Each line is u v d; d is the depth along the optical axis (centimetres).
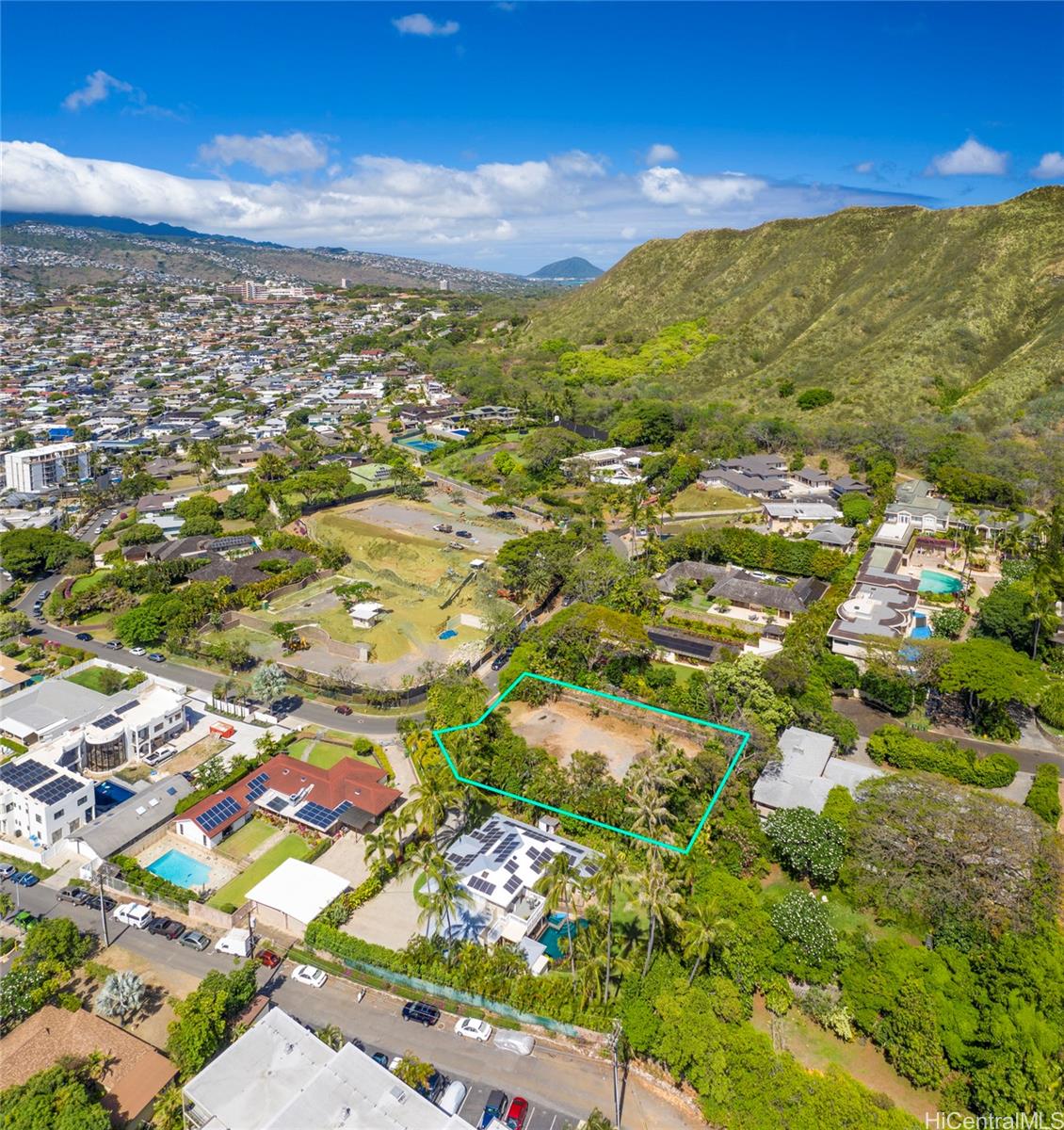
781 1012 7362
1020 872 7894
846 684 12875
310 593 17400
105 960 8044
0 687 13262
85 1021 6981
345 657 14488
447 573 18012
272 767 10919
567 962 8006
